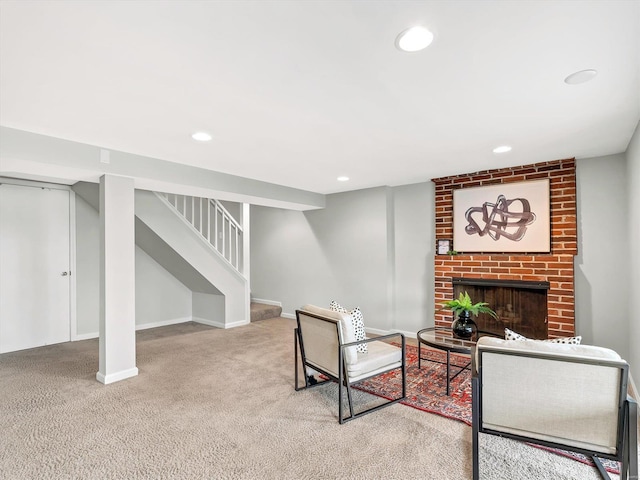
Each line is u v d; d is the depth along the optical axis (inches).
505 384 69.2
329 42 58.8
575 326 140.1
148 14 50.9
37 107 84.7
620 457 61.9
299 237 240.2
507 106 86.3
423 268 186.2
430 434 89.9
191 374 132.9
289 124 98.0
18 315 163.6
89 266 185.9
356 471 74.9
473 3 48.9
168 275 224.4
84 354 156.5
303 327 115.0
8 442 85.7
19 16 50.6
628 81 73.0
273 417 98.7
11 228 161.8
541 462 78.0
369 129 102.5
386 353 108.9
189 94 78.6
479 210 163.2
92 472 74.4
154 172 133.0
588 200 137.3
